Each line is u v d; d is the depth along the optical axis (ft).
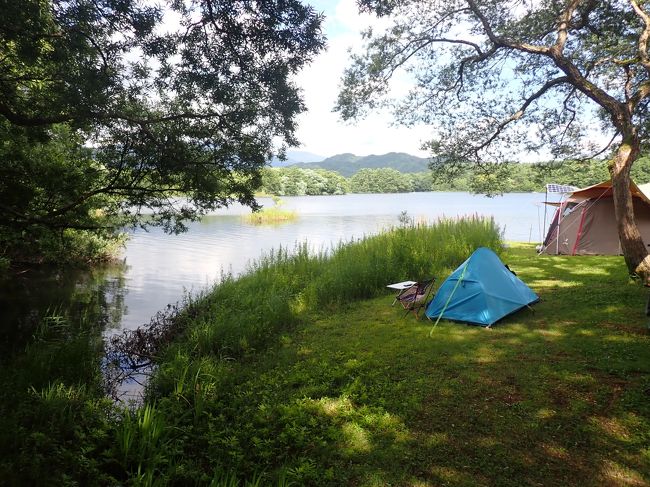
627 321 25.55
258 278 41.55
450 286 29.45
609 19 39.11
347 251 48.57
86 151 35.42
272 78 29.14
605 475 12.62
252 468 14.15
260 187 37.27
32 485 12.94
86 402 18.44
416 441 14.97
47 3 24.04
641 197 45.75
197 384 20.17
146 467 14.11
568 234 52.60
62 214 33.24
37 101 29.37
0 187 30.76
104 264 67.77
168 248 85.15
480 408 16.88
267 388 20.20
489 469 13.24
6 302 44.52
